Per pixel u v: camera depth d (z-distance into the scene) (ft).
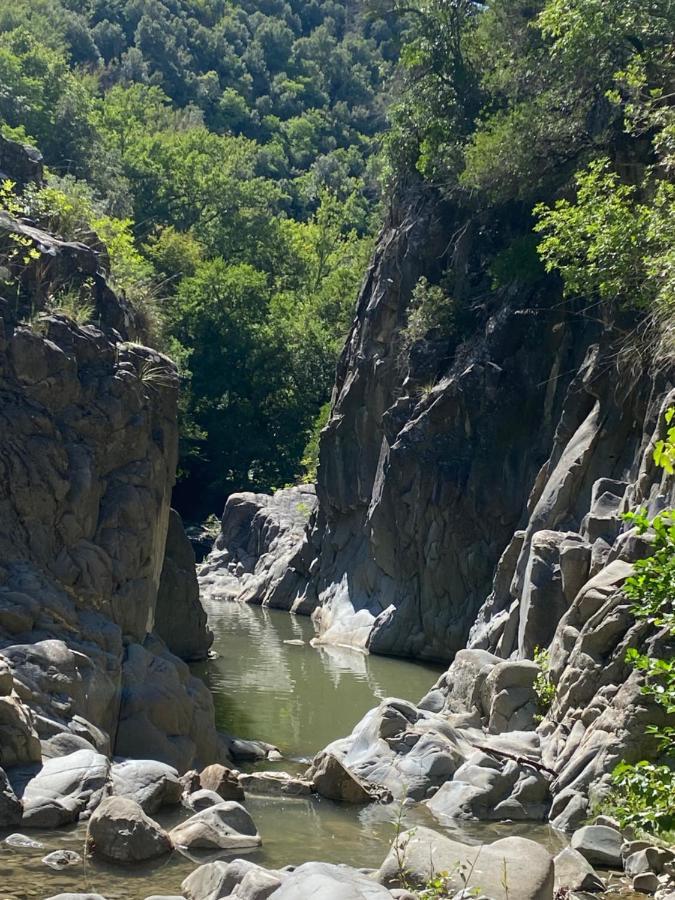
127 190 206.59
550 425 82.07
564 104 82.33
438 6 103.09
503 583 68.54
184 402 171.73
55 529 44.14
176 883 25.62
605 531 52.54
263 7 470.80
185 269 213.46
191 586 72.59
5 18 300.40
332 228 254.68
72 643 39.42
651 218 57.16
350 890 21.66
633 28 69.46
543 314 84.84
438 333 95.61
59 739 33.81
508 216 95.50
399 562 90.99
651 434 57.26
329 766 38.09
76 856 27.12
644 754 36.47
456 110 102.12
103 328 52.03
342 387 114.21
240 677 69.97
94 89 278.26
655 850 29.96
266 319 199.11
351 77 424.87
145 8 412.57
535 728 44.24
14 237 49.55
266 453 186.29
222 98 378.12
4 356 44.91
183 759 40.47
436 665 82.74
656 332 59.72
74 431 46.55
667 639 38.47
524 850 26.40
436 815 36.70
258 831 32.45
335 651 86.58
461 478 86.07
